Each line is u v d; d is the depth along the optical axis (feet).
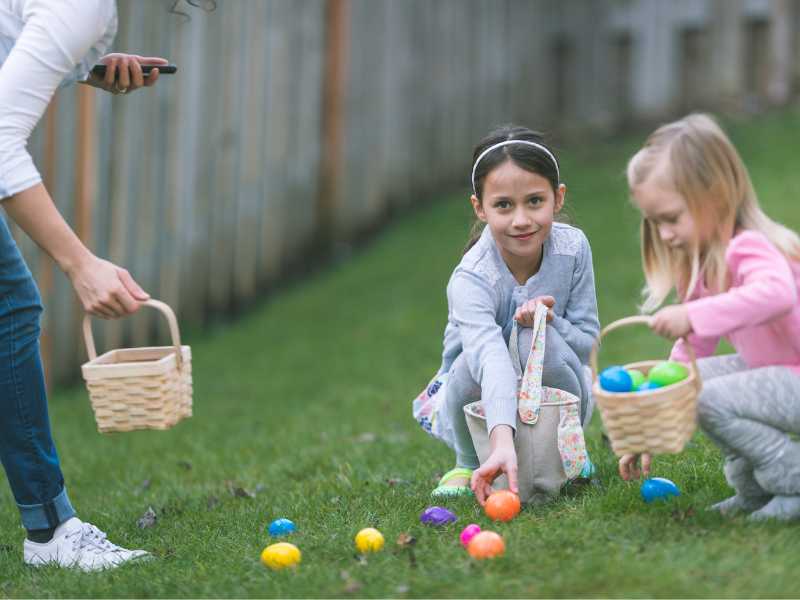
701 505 12.65
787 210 33.68
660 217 12.15
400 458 18.57
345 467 18.06
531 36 45.52
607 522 12.30
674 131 12.13
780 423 11.67
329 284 36.09
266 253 35.83
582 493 13.94
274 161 35.68
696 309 11.36
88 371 12.53
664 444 11.37
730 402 11.62
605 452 16.52
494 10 44.11
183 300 32.73
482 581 11.03
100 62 14.29
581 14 45.65
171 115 31.53
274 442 22.09
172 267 32.17
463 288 13.99
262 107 34.83
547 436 13.60
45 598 12.19
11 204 12.17
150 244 31.30
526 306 13.87
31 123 12.22
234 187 34.22
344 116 38.04
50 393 29.22
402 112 40.93
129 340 31.42
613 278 31.86
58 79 12.26
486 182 13.57
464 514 13.60
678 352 13.15
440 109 42.65
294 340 31.50
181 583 12.26
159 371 12.50
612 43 45.55
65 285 29.37
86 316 13.08
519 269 14.30
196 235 32.96
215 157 33.32
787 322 11.68
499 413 13.01
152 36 30.48
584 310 14.53
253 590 11.70
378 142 39.96
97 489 19.74
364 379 27.43
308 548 12.89
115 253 30.04
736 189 11.90
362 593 11.26
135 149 30.45
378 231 40.34
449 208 41.68
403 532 13.07
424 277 35.22
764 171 38.27
